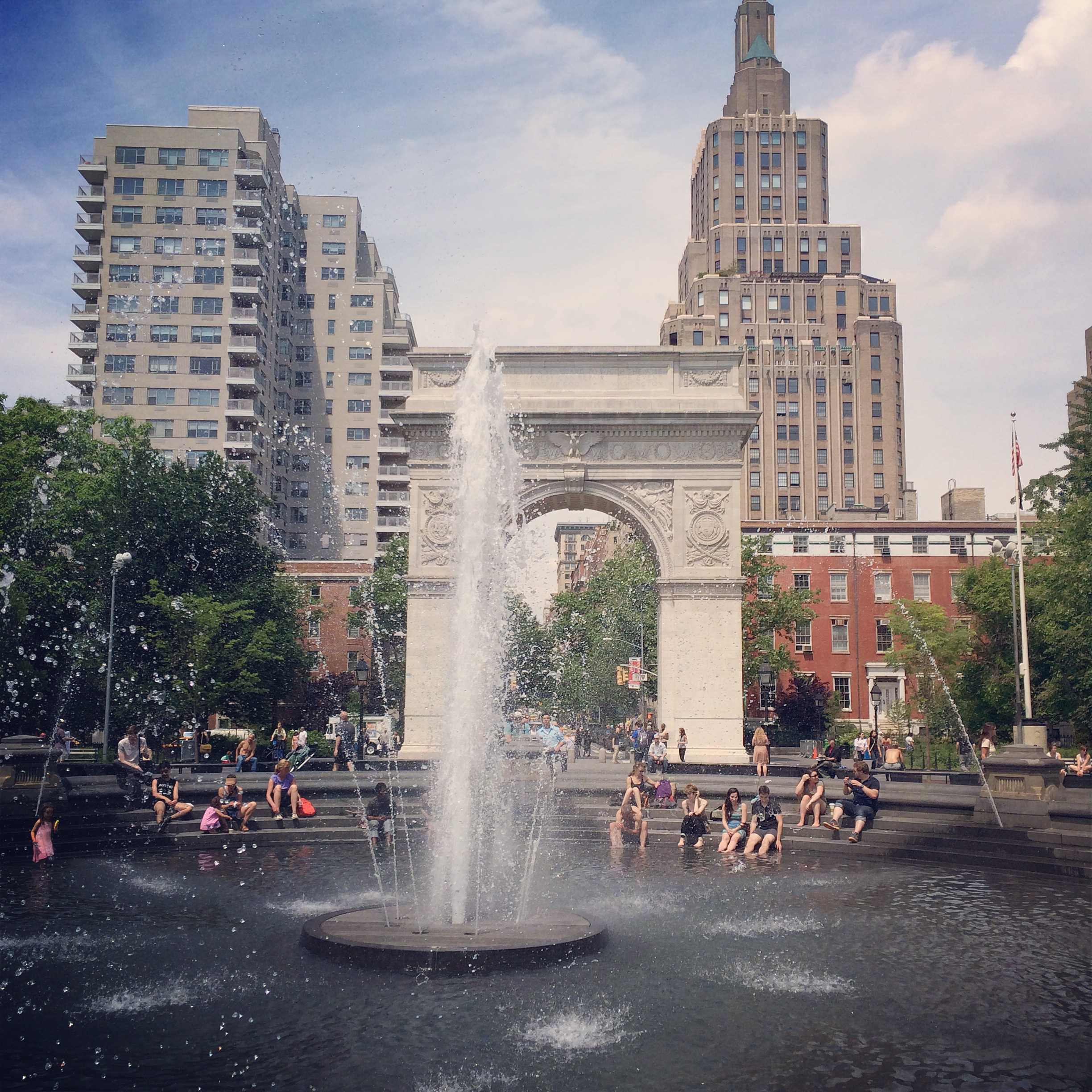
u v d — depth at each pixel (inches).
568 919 697.6
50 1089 436.8
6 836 1093.1
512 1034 501.7
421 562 2070.6
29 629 2308.1
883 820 1211.9
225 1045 485.7
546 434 2094.0
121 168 4111.7
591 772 1902.1
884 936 714.8
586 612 3747.5
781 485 5679.1
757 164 6358.3
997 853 1063.6
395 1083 443.8
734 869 1016.9
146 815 1224.2
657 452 2092.8
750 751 2551.7
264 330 4242.1
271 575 2787.9
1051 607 2320.4
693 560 2068.2
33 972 604.4
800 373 5757.9
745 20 6830.7
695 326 5787.4
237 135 4136.3
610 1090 439.2
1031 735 1476.4
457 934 642.8
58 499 2444.6
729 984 591.5
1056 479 2423.7
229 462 2815.0
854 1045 495.8
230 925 732.0
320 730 3110.2
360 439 4628.4
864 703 3595.0
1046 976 613.3
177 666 2351.1
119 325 4077.3
